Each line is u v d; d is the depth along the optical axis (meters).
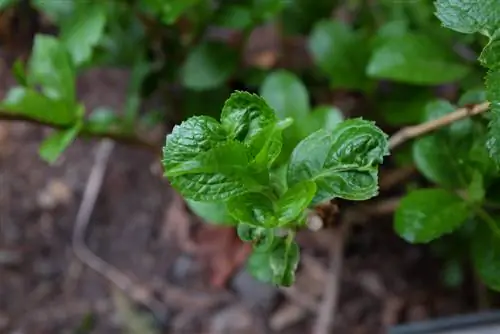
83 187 0.60
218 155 0.34
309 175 0.37
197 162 0.34
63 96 0.46
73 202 0.60
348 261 0.58
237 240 0.57
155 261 0.59
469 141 0.42
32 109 0.45
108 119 0.49
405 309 0.57
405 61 0.47
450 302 0.56
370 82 0.51
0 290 0.58
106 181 0.60
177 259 0.58
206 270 0.58
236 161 0.34
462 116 0.40
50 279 0.58
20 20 0.60
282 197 0.36
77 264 0.59
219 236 0.58
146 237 0.59
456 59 0.47
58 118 0.45
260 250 0.39
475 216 0.43
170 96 0.57
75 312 0.57
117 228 0.60
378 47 0.49
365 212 0.52
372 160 0.36
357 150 0.36
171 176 0.34
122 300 0.57
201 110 0.54
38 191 0.60
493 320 0.47
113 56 0.53
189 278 0.58
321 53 0.51
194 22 0.51
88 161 0.61
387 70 0.47
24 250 0.59
